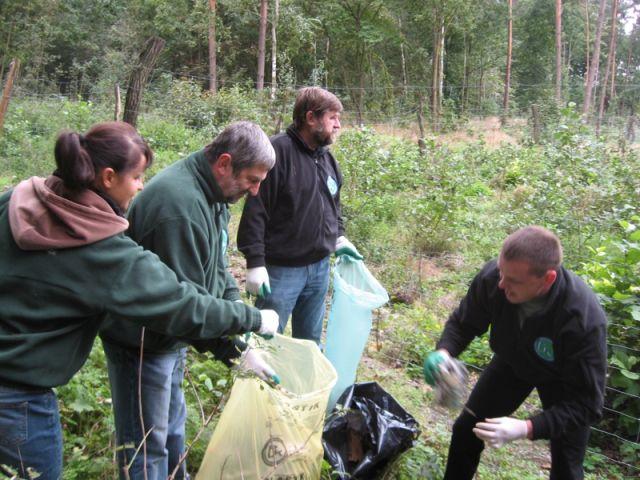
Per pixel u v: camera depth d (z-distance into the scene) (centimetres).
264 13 2322
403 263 704
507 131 2023
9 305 174
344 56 3416
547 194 839
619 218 742
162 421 234
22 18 2923
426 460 306
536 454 378
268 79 3180
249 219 321
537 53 4659
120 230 181
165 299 185
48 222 171
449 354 274
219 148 226
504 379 279
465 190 1026
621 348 412
